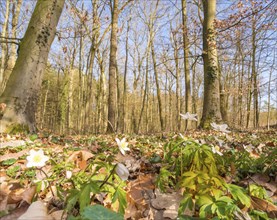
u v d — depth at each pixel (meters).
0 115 5.82
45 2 6.54
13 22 16.17
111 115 12.55
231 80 27.42
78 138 6.83
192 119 2.19
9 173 2.61
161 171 1.95
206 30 10.29
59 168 2.26
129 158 3.36
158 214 1.77
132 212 1.78
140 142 5.49
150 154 3.83
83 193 1.36
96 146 4.42
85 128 20.08
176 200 1.86
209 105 9.97
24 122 6.02
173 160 2.52
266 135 7.89
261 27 6.85
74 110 33.88
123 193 1.51
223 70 25.92
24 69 6.18
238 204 1.62
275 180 2.32
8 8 16.44
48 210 1.62
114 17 13.14
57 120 34.62
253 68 18.28
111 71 12.84
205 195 1.46
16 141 4.20
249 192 1.74
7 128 5.73
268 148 3.97
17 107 5.98
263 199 1.68
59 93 33.38
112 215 0.98
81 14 16.83
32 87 6.25
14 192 1.93
